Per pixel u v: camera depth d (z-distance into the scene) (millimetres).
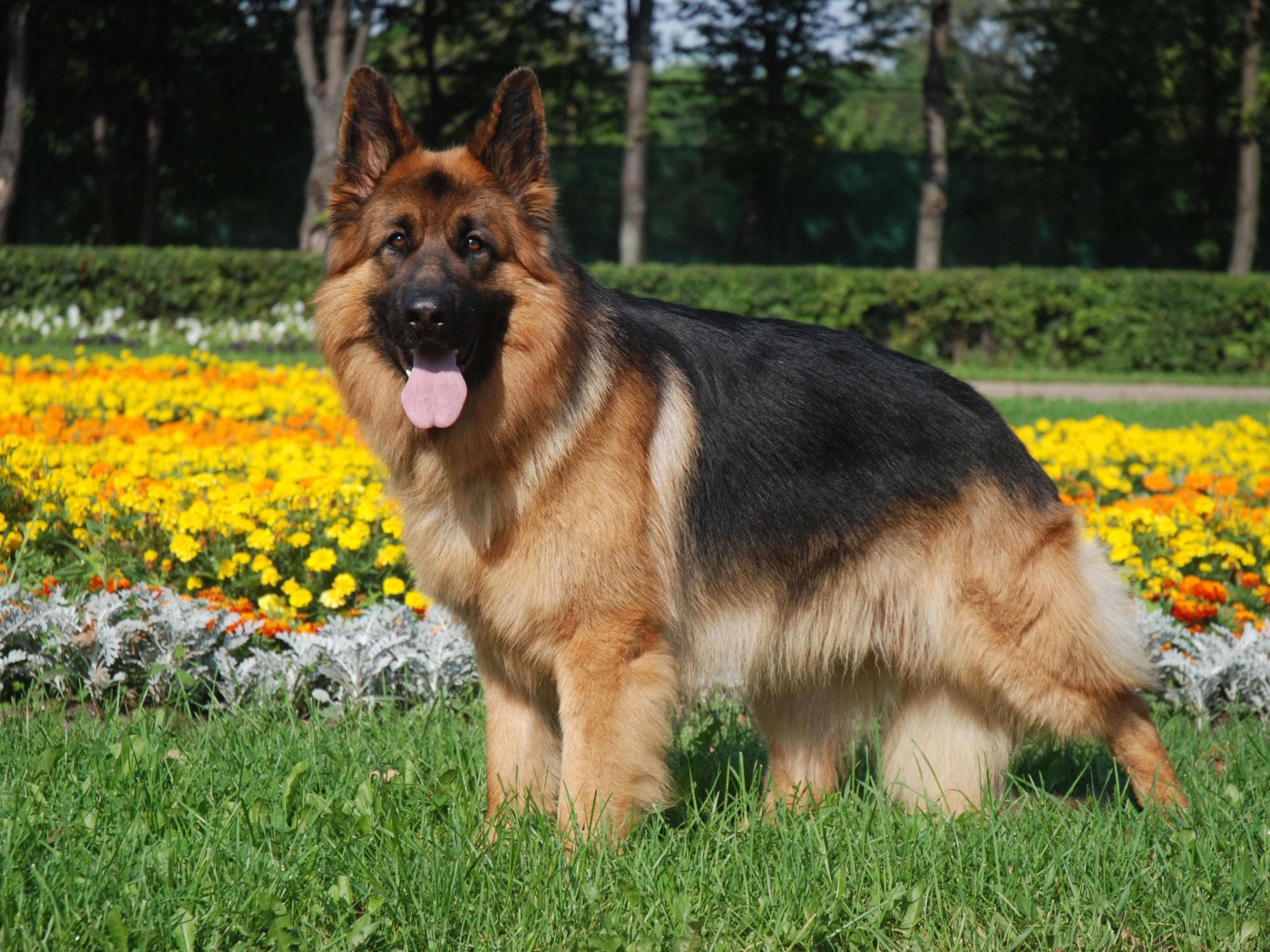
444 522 3438
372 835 3227
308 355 17219
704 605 3623
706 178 30781
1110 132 35094
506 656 3516
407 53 37062
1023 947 2947
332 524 5891
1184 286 21078
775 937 2840
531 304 3369
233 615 4750
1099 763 4336
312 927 2828
